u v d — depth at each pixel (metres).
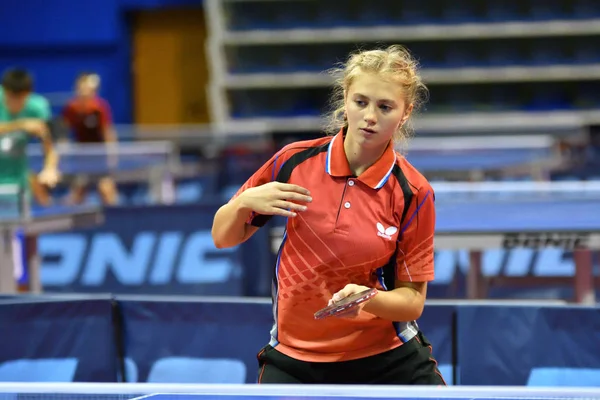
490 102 34.91
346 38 34.25
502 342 9.07
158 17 38.69
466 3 34.16
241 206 6.03
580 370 8.92
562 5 33.78
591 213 13.08
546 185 14.80
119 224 17.89
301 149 6.38
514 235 10.97
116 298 9.46
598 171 21.97
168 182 24.61
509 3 33.97
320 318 5.68
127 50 38.38
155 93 39.12
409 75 5.91
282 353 6.54
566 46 34.22
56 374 9.27
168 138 29.80
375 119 5.85
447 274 16.56
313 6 34.59
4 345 9.21
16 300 9.62
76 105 26.33
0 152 15.91
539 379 9.01
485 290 13.41
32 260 15.30
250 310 9.29
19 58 38.31
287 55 35.12
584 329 8.90
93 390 4.92
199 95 39.00
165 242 17.72
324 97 35.41
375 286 6.39
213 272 17.41
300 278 6.30
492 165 21.70
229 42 34.44
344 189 6.19
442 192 15.70
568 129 31.31
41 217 13.86
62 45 38.12
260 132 31.58
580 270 12.33
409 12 34.38
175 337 9.43
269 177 6.42
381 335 6.44
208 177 25.92
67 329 9.30
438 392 4.74
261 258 17.17
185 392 4.87
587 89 34.62
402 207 6.19
